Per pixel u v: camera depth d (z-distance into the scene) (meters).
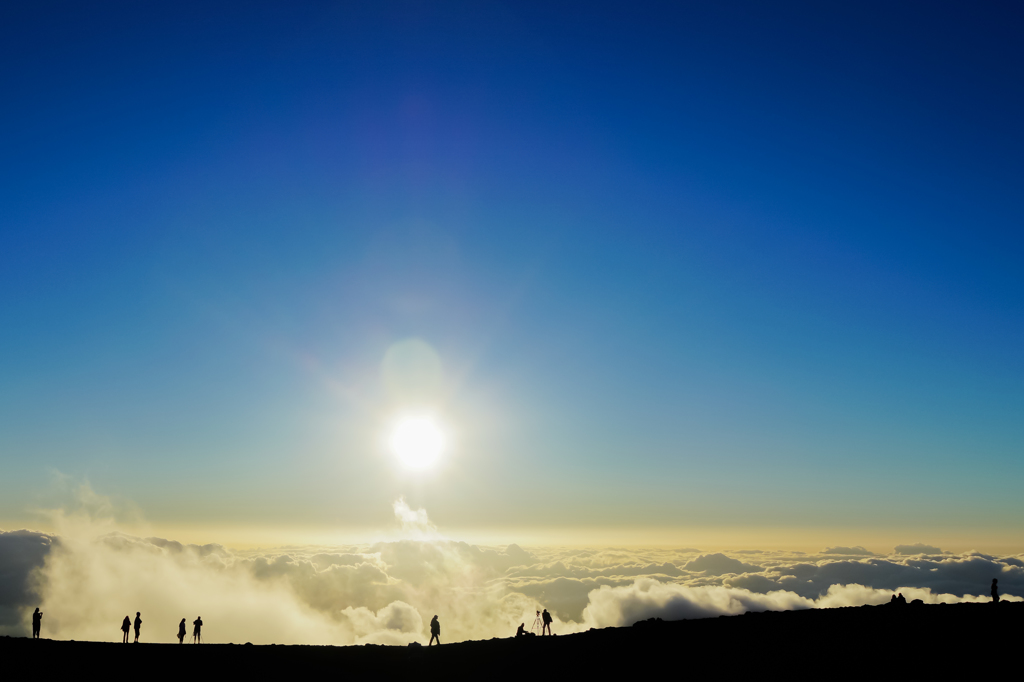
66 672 37.12
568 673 35.22
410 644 45.22
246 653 42.41
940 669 29.50
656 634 39.88
